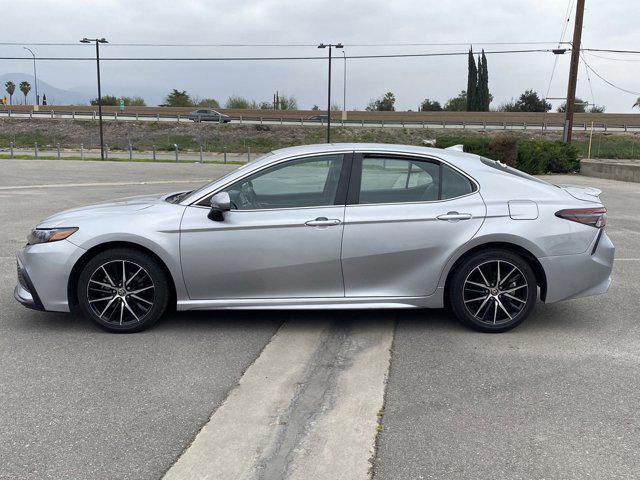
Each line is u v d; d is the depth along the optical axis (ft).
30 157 115.03
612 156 128.36
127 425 11.12
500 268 15.94
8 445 10.40
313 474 9.57
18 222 34.01
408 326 16.75
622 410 11.76
